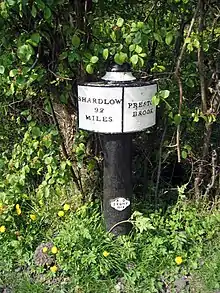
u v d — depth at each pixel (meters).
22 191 1.66
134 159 1.84
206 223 1.66
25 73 1.38
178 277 1.50
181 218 1.67
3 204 1.59
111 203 1.54
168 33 1.43
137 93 1.38
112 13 1.55
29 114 1.64
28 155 1.56
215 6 1.49
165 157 1.72
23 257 1.56
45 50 1.51
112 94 1.36
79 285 1.47
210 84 1.63
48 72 1.53
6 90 1.49
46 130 1.56
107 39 1.44
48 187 1.55
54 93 1.60
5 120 1.88
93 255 1.48
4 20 1.37
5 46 1.41
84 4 1.44
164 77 1.58
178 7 1.52
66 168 1.57
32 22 1.42
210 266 1.52
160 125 1.74
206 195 1.79
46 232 1.63
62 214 1.63
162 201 1.79
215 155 1.73
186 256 1.55
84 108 1.41
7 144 1.91
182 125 1.70
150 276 1.49
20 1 1.24
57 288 1.47
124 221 1.55
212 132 1.78
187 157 1.76
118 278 1.49
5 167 1.69
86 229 1.52
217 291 1.46
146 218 1.53
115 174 1.50
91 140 1.69
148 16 1.53
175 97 1.62
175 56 1.60
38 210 1.69
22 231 1.61
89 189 1.77
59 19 1.44
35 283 1.49
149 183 1.82
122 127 1.39
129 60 1.39
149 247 1.55
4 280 1.50
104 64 1.52
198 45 1.41
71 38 1.43
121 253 1.51
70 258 1.50
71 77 1.54
